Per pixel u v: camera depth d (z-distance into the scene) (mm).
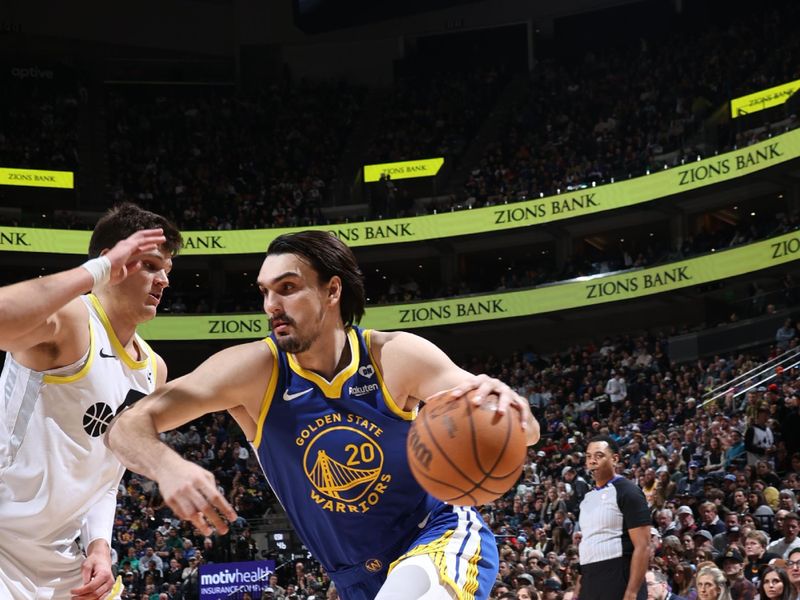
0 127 31500
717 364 20375
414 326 29047
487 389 2461
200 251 29656
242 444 23406
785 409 14117
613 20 34469
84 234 28516
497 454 2395
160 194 31766
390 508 2811
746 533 8906
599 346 29219
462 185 31969
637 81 31844
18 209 29750
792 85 25781
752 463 13047
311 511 2859
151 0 36031
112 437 2508
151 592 15688
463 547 2809
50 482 3225
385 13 35938
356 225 29594
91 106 34188
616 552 5164
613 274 27031
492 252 31906
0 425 3230
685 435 15719
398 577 2633
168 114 34469
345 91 36000
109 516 3525
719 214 28875
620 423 19406
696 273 25500
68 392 3213
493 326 31328
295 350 2715
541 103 32781
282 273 2719
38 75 33375
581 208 27547
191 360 32125
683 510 10359
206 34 36531
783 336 20562
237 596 15609
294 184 32188
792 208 26453
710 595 6699
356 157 34000
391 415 2758
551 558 10375
